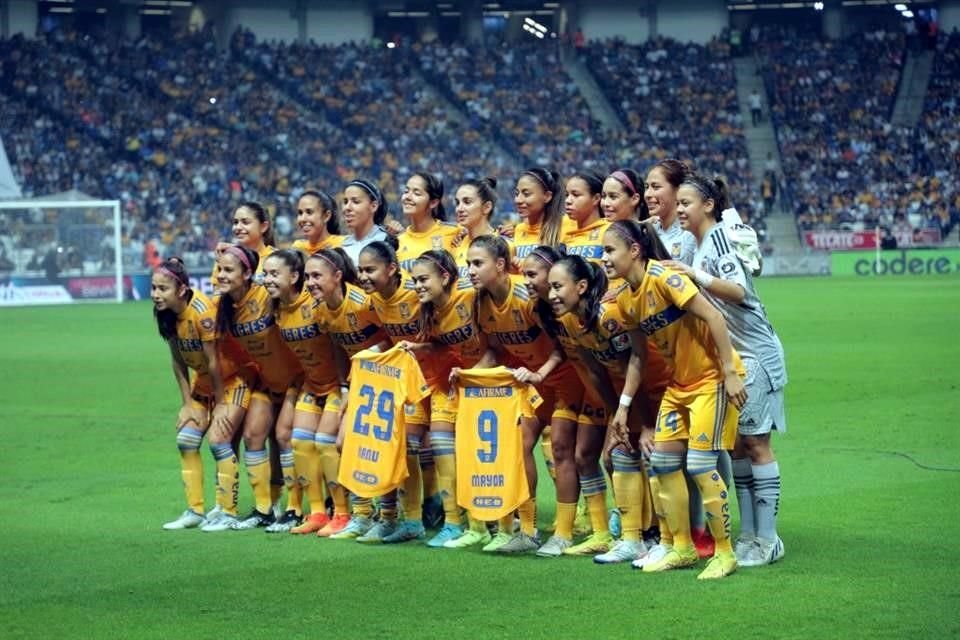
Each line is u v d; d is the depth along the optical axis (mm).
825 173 53156
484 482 7938
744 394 6934
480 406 7977
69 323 30203
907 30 59469
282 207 48062
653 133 54969
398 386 8266
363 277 8375
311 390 8891
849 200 52125
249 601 6629
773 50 58438
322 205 9820
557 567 7438
